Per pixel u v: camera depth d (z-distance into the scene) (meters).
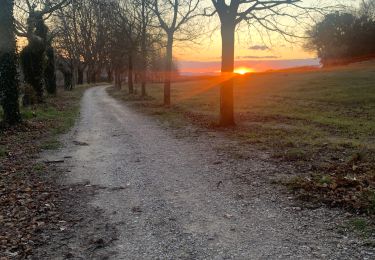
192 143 13.98
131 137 15.77
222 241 5.81
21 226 6.50
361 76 52.16
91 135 16.41
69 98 40.94
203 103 32.41
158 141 14.70
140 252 5.53
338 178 8.35
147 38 39.19
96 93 54.28
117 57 63.41
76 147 13.68
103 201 7.86
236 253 5.39
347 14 16.09
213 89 54.50
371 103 28.69
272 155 11.34
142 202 7.73
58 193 8.41
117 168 10.57
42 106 28.30
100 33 69.38
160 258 5.32
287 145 12.81
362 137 14.69
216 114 23.58
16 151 12.68
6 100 17.41
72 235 6.19
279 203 7.37
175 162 11.12
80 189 8.72
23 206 7.45
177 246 5.68
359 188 7.71
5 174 9.83
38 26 30.80
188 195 8.09
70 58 72.06
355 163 10.03
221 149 12.59
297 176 9.02
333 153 11.52
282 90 43.81
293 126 17.78
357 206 6.77
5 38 17.03
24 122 18.05
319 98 33.44
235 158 11.25
